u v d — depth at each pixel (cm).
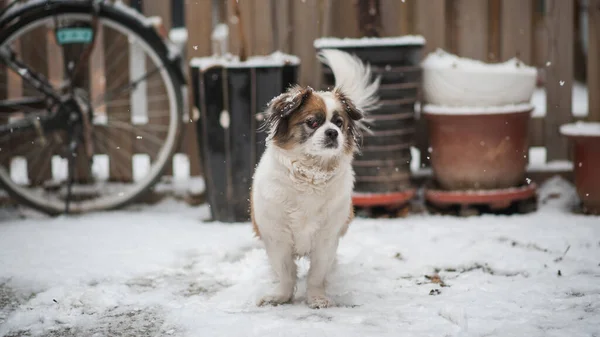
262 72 398
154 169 422
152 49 418
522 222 397
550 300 324
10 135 427
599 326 306
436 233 386
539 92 566
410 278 346
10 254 369
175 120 421
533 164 441
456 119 404
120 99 439
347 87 348
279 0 431
